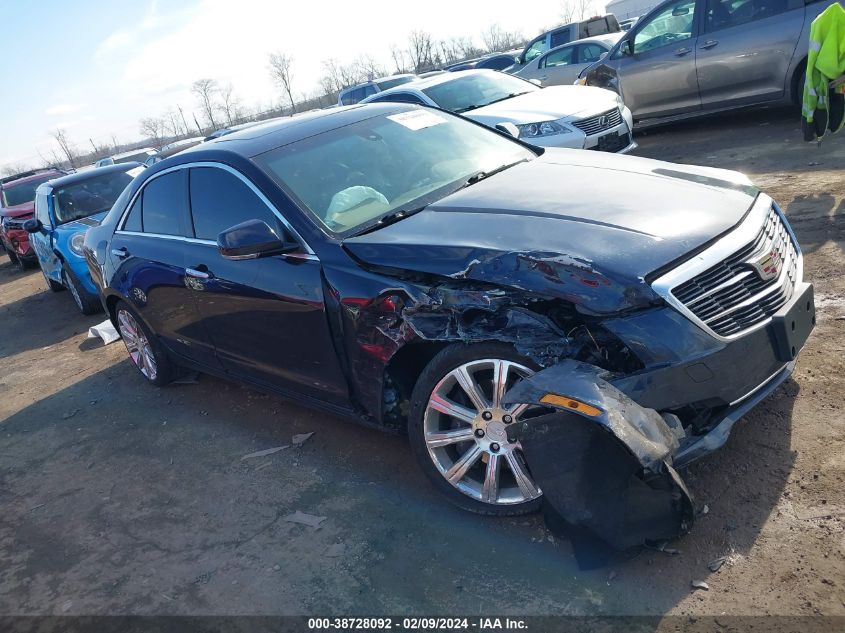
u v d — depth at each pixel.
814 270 4.46
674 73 9.28
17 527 3.98
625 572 2.55
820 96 6.57
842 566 2.34
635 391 2.51
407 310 2.90
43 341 8.05
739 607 2.29
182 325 4.46
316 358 3.46
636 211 2.93
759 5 8.32
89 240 5.40
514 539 2.86
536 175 3.63
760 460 2.91
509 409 2.79
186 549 3.37
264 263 3.53
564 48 14.13
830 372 3.36
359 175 3.76
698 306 2.55
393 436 3.89
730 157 7.82
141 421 5.02
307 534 3.23
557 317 2.71
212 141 4.48
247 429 4.47
